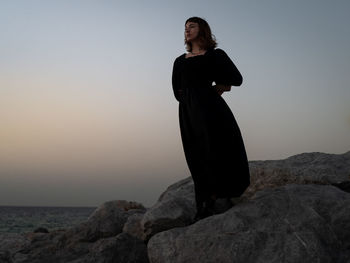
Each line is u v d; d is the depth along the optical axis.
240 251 2.81
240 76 3.60
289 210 3.18
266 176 4.73
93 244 4.07
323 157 5.04
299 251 2.75
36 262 3.76
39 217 110.50
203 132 3.49
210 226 3.10
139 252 3.77
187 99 3.61
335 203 3.39
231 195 3.48
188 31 3.69
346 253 2.96
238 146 3.50
